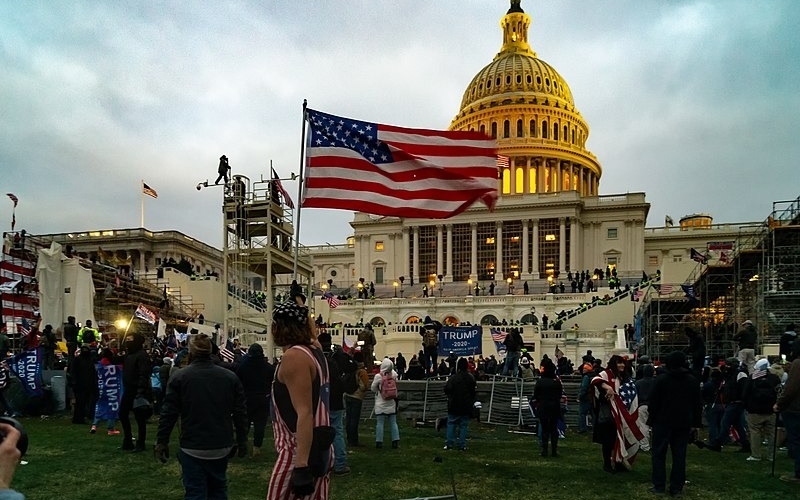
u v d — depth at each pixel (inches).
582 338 2048.5
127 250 3403.1
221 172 1323.8
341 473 482.3
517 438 742.5
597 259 3846.0
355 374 618.2
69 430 665.0
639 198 3838.6
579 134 5083.7
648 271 4264.3
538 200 3823.8
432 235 4033.0
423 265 4023.1
